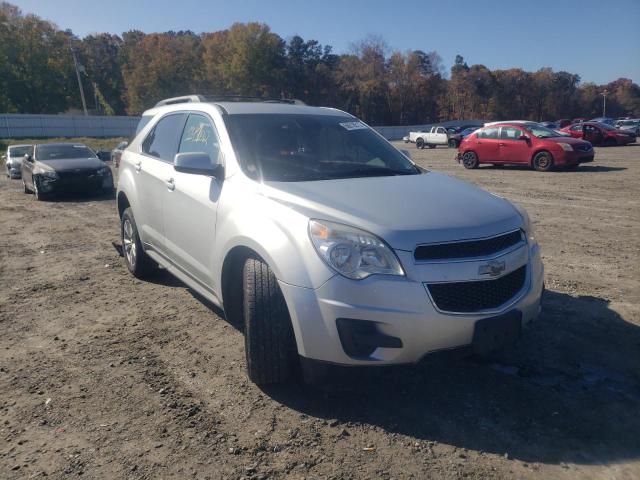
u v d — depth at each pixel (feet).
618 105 401.29
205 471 9.18
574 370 12.41
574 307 16.25
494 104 320.29
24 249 26.63
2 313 17.07
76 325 15.89
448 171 60.44
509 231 11.03
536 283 11.48
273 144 13.91
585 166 60.70
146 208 17.42
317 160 13.89
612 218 30.53
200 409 11.09
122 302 17.80
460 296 10.12
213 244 13.00
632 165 60.54
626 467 9.12
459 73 315.58
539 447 9.68
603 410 10.80
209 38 274.16
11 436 10.30
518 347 13.58
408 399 11.30
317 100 279.69
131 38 324.39
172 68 255.50
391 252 9.89
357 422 10.52
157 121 18.39
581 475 8.95
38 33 251.60
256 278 11.02
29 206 42.22
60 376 12.66
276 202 11.39
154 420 10.73
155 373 12.69
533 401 11.15
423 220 10.44
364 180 12.82
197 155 13.24
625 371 12.36
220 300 12.80
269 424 10.50
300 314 10.19
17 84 247.09
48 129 181.37
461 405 11.04
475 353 10.32
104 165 47.32
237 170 12.94
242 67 251.60
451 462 9.30
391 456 9.49
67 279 20.76
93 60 286.66
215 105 15.16
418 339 9.80
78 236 29.48
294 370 11.65
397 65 297.53
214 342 14.39
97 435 10.26
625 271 19.98
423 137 126.93
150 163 17.43
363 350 10.03
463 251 10.22
